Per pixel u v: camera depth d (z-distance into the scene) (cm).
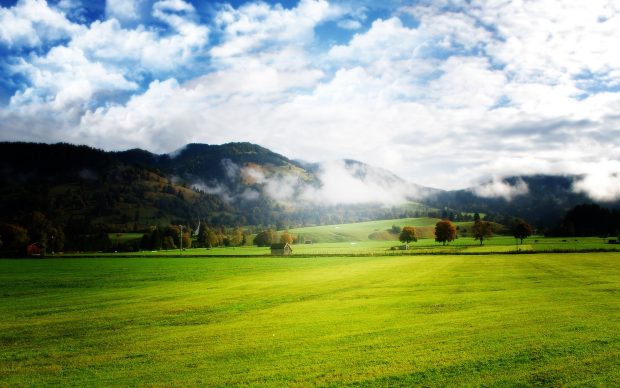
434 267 7244
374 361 1900
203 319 3048
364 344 2191
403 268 7212
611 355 1852
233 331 2614
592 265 6838
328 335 2416
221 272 7312
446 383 1603
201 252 16625
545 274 5547
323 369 1819
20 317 3309
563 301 3300
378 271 6762
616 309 2895
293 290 4566
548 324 2472
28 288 5319
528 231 16488
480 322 2603
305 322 2809
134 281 6038
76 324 2988
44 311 3569
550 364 1764
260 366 1897
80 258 12438
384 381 1653
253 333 2541
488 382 1595
